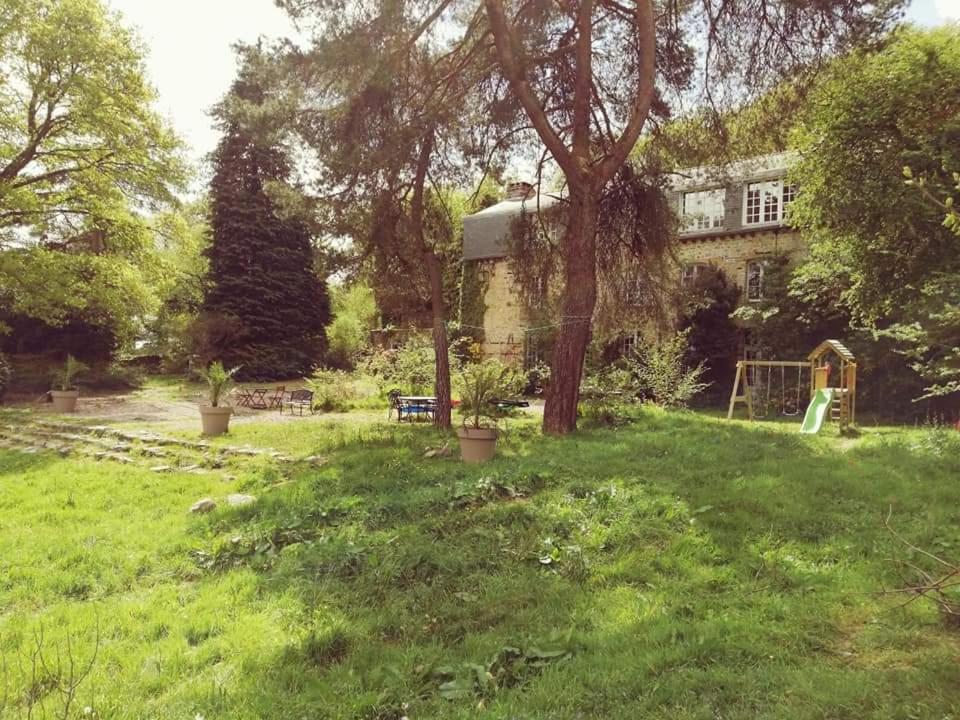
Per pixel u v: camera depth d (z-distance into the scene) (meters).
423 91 12.34
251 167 31.08
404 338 26.69
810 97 12.71
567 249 12.28
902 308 14.99
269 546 5.63
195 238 29.92
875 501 6.29
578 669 3.20
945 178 11.85
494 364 13.91
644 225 12.84
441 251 15.23
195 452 10.78
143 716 3.00
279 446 11.05
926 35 13.74
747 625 3.58
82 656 3.67
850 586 4.15
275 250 31.17
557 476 7.30
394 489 7.40
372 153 11.80
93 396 22.97
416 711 2.96
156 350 31.81
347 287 15.06
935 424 14.17
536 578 4.59
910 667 3.01
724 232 22.38
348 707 3.00
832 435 12.52
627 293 13.85
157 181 22.25
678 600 4.05
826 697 2.72
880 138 13.70
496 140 13.59
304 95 11.95
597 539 5.25
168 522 6.68
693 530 5.41
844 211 13.82
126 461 10.43
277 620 4.14
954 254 12.88
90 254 22.58
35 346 25.84
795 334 19.70
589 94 11.89
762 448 9.50
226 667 3.50
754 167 16.92
